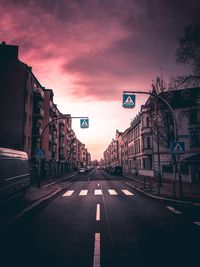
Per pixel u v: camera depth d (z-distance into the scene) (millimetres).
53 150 51188
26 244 5910
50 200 14023
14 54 31062
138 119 49219
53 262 4758
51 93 45000
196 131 32375
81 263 4691
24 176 13695
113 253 5223
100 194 16875
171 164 31031
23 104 30703
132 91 13750
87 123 20438
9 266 4570
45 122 42062
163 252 5242
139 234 6711
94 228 7441
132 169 58344
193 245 5699
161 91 27656
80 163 128625
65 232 7004
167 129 28250
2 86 30328
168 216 9242
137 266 4504
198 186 21734
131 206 11719
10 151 11141
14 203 12242
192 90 32125
